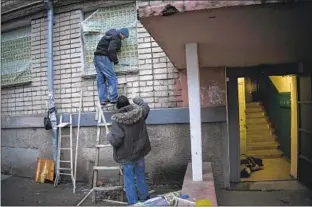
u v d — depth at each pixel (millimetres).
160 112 6234
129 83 6500
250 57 5387
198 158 4438
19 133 7824
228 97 6289
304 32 3863
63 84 7082
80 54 6922
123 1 6535
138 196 5090
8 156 8047
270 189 5953
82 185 6727
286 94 8547
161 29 3449
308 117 5898
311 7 2971
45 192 6324
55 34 7180
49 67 7090
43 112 7457
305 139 6098
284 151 8945
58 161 6887
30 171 7629
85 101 6867
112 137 4809
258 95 12055
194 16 3104
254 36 3953
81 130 6859
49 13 7090
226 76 6219
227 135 6086
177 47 4355
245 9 2982
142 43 6453
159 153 6301
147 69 6422
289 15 3205
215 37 3898
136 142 4922
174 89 6297
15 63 8000
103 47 6312
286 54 5262
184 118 6152
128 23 6617
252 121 10430
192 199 3732
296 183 6270
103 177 6617
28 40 7809
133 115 4879
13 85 7895
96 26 6824
